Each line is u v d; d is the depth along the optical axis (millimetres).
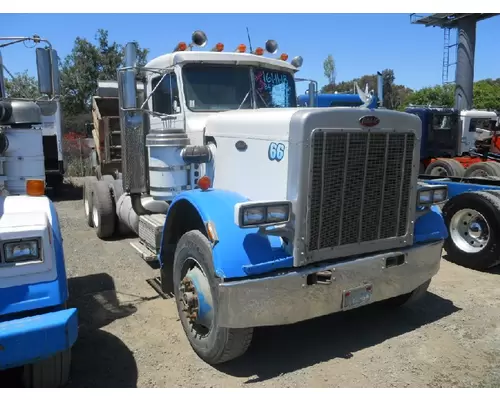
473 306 4820
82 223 8875
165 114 5082
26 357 2615
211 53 4840
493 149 14562
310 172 3299
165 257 4363
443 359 3732
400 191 3812
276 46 5461
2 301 2734
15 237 2773
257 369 3602
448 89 38938
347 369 3592
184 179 4719
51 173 11938
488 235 5863
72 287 5371
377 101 4859
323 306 3486
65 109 23047
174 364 3672
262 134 3682
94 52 22891
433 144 14695
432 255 4145
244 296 3195
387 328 4320
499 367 3605
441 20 29359
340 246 3555
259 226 3174
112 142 8164
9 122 4273
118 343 4008
